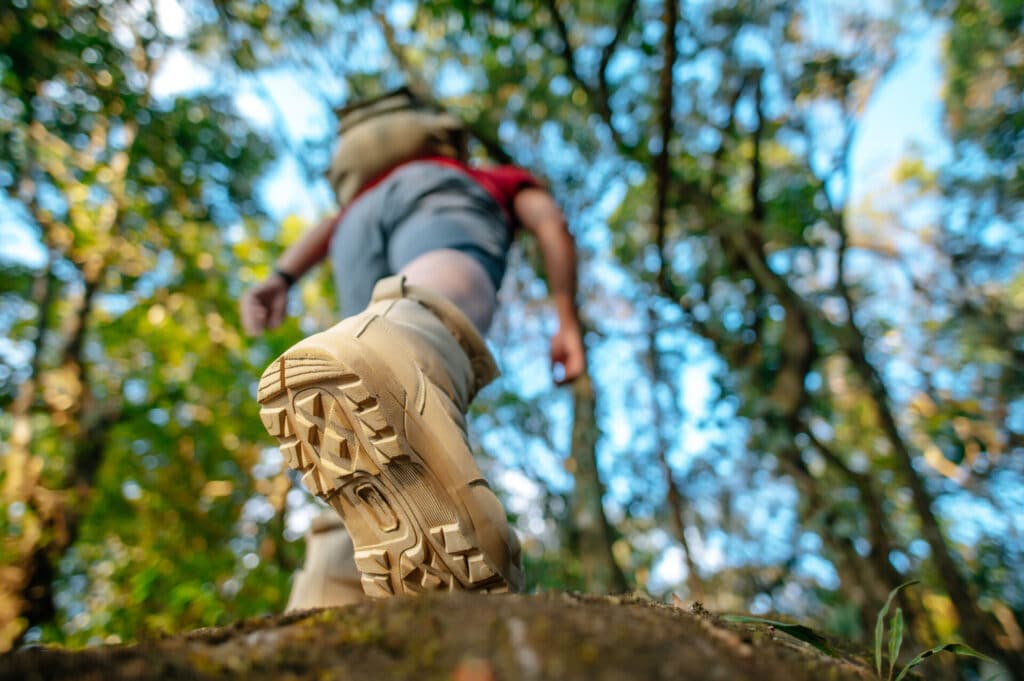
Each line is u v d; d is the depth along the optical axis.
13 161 5.99
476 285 1.81
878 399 6.15
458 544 1.17
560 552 5.90
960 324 8.53
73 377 7.22
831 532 5.11
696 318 6.71
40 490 6.38
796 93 6.70
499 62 6.23
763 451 5.75
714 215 6.70
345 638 0.77
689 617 0.99
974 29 7.88
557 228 2.33
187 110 6.15
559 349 2.33
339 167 2.36
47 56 4.87
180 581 6.51
